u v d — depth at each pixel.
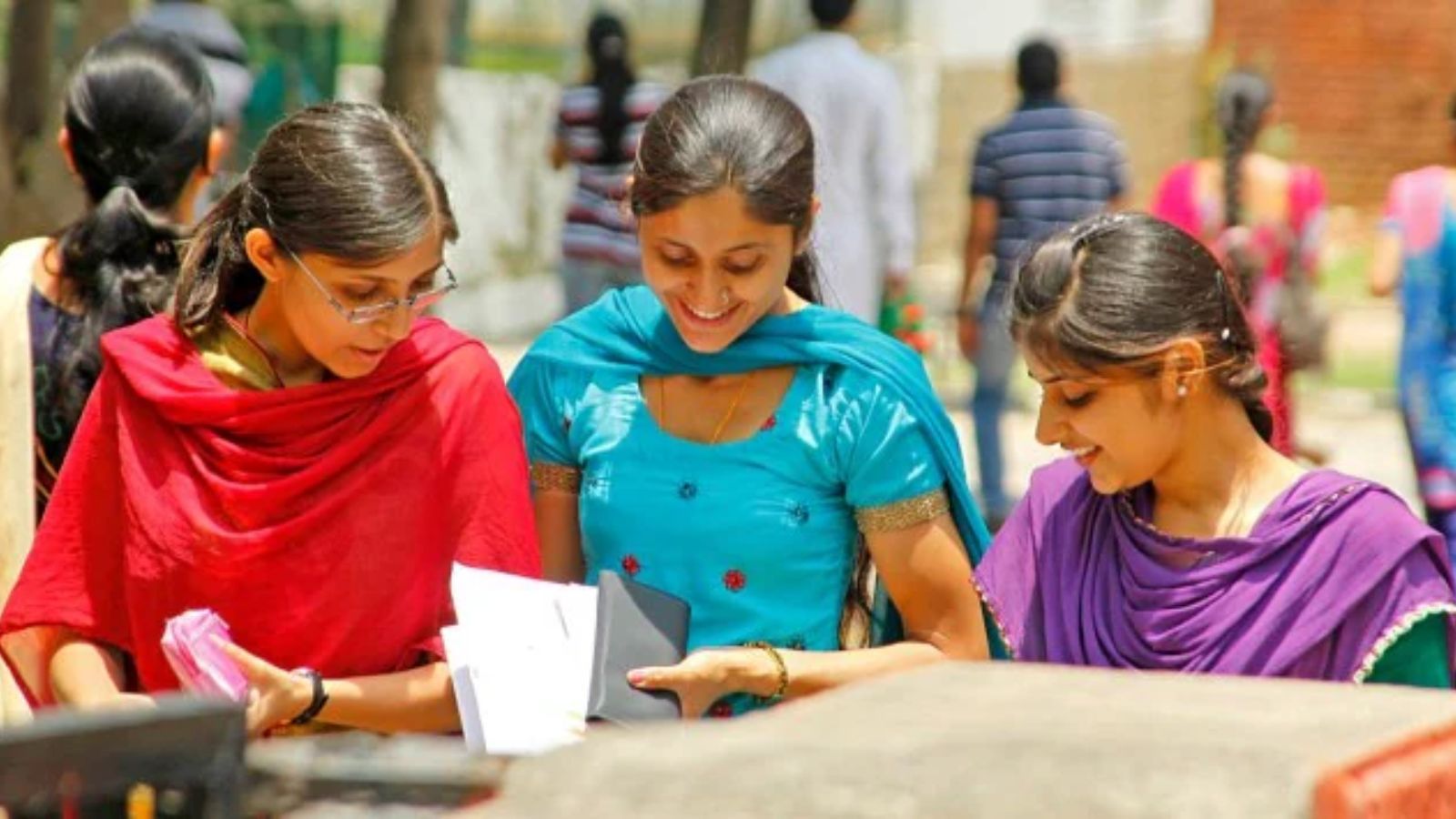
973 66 37.81
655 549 7.14
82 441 6.80
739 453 7.09
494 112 30.69
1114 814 3.06
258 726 6.34
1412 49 36.75
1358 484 6.37
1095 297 6.22
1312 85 37.03
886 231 17.06
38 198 17.48
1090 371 6.23
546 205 31.22
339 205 6.40
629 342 7.32
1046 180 18.11
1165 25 36.84
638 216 6.91
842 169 16.88
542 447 7.45
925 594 7.11
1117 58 37.22
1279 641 6.27
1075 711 3.67
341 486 6.69
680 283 6.87
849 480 7.07
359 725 6.59
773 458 7.07
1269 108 15.72
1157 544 6.43
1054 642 6.59
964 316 18.58
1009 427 24.09
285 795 3.53
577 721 6.46
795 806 3.12
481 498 6.82
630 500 7.17
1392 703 3.97
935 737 3.40
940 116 37.81
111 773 3.47
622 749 3.37
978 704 3.72
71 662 6.78
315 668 6.67
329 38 28.52
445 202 6.70
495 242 30.86
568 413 7.39
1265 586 6.30
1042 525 6.74
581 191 18.77
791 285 7.46
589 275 18.78
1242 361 6.41
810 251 7.45
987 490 18.73
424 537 6.76
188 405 6.66
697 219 6.72
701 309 6.88
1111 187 18.30
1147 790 3.13
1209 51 36.94
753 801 3.14
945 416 7.19
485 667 6.45
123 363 6.74
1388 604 6.24
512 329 30.83
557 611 6.66
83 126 7.77
